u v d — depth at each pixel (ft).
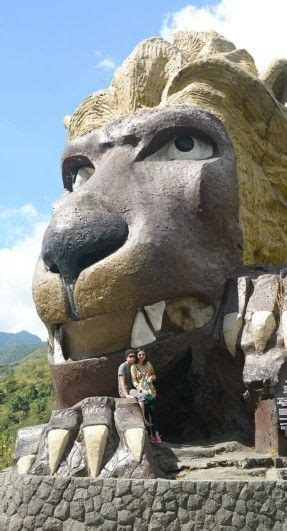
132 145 25.81
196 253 23.81
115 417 20.63
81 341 22.95
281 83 31.09
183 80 27.94
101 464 19.83
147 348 22.67
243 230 26.50
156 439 21.39
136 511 18.48
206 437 23.89
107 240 22.70
